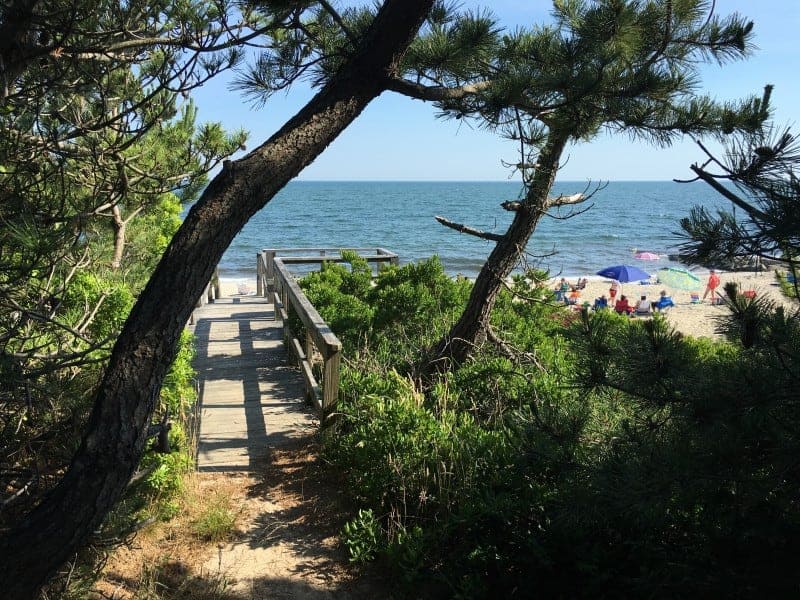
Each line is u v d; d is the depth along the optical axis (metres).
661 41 4.38
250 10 3.37
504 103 3.18
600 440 3.30
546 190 5.67
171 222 8.26
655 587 3.01
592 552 3.38
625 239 57.62
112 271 4.28
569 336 3.19
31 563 2.16
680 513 3.31
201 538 4.03
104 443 2.26
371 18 3.52
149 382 2.34
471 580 3.46
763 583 2.65
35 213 2.86
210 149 4.48
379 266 11.92
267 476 4.94
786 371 2.53
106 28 3.08
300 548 4.00
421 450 4.29
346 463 4.78
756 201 2.28
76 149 3.27
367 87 2.68
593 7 3.89
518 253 6.03
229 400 6.64
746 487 2.46
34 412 2.88
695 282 27.47
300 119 2.61
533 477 3.87
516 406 5.48
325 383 5.09
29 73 2.92
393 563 3.67
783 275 2.98
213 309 11.95
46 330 3.17
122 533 2.84
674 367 2.77
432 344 7.06
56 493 2.23
